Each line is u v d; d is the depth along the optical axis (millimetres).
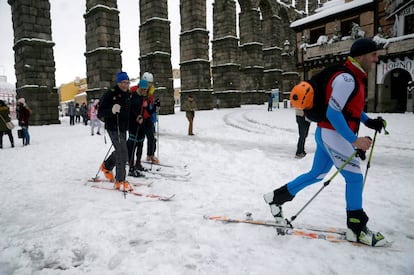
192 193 4113
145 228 2857
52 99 20875
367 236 2418
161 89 27422
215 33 34469
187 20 30578
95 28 23562
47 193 4211
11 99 42656
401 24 17891
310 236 2580
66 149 8789
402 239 2594
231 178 4988
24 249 2477
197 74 30109
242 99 40719
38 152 8398
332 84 2279
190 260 2234
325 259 2234
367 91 19750
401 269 2078
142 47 29203
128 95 4270
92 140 10766
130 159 5172
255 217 3146
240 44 40594
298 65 24406
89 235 2697
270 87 45250
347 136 2189
